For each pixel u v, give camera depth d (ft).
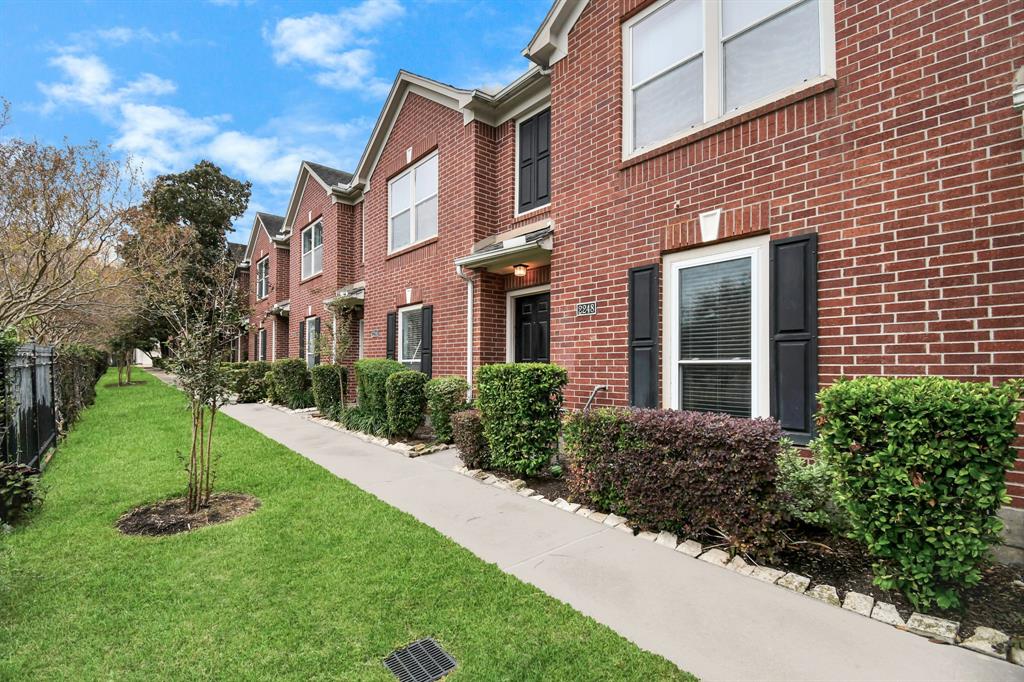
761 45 15.44
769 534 11.24
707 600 9.77
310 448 24.32
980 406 8.43
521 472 17.89
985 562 9.29
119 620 9.18
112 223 32.91
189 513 14.94
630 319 18.31
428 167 31.73
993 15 11.17
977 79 11.34
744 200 15.33
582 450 15.07
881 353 12.50
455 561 11.44
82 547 12.41
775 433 11.19
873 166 12.81
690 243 16.62
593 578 10.72
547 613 9.30
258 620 9.17
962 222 11.43
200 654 8.22
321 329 43.68
